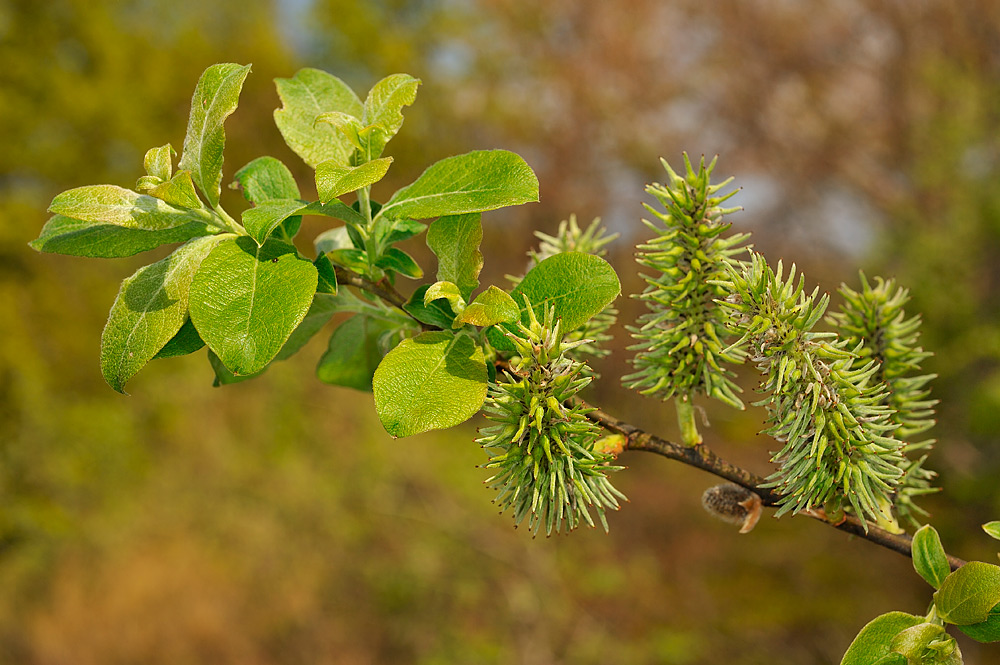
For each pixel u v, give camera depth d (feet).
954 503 22.66
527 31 48.29
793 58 39.45
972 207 23.75
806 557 28.07
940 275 22.71
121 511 33.12
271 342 3.36
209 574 30.27
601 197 48.34
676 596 28.27
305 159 4.25
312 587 30.12
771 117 41.70
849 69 38.19
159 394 35.68
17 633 28.89
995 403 20.36
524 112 49.16
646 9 43.60
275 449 34.45
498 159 3.76
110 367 3.59
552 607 28.40
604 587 28.81
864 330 4.38
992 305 23.06
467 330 3.68
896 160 34.53
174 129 48.37
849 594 26.55
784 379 3.54
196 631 28.12
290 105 4.35
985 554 21.39
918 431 4.36
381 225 4.28
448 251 3.82
